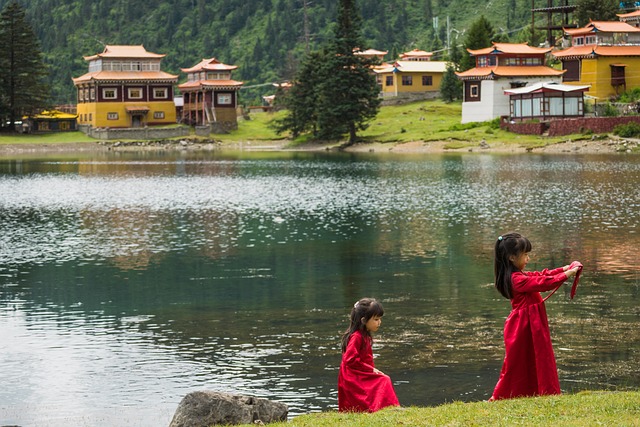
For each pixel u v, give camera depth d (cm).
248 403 1831
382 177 9631
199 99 19588
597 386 2453
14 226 6091
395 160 12425
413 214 6450
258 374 2664
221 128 19075
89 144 17588
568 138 13438
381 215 6438
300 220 6250
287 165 11962
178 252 4934
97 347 2988
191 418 1784
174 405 2405
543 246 4850
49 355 2895
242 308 3541
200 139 18125
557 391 1702
